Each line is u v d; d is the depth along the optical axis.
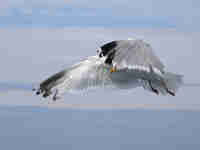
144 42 9.95
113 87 12.31
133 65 9.59
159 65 9.76
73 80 12.37
